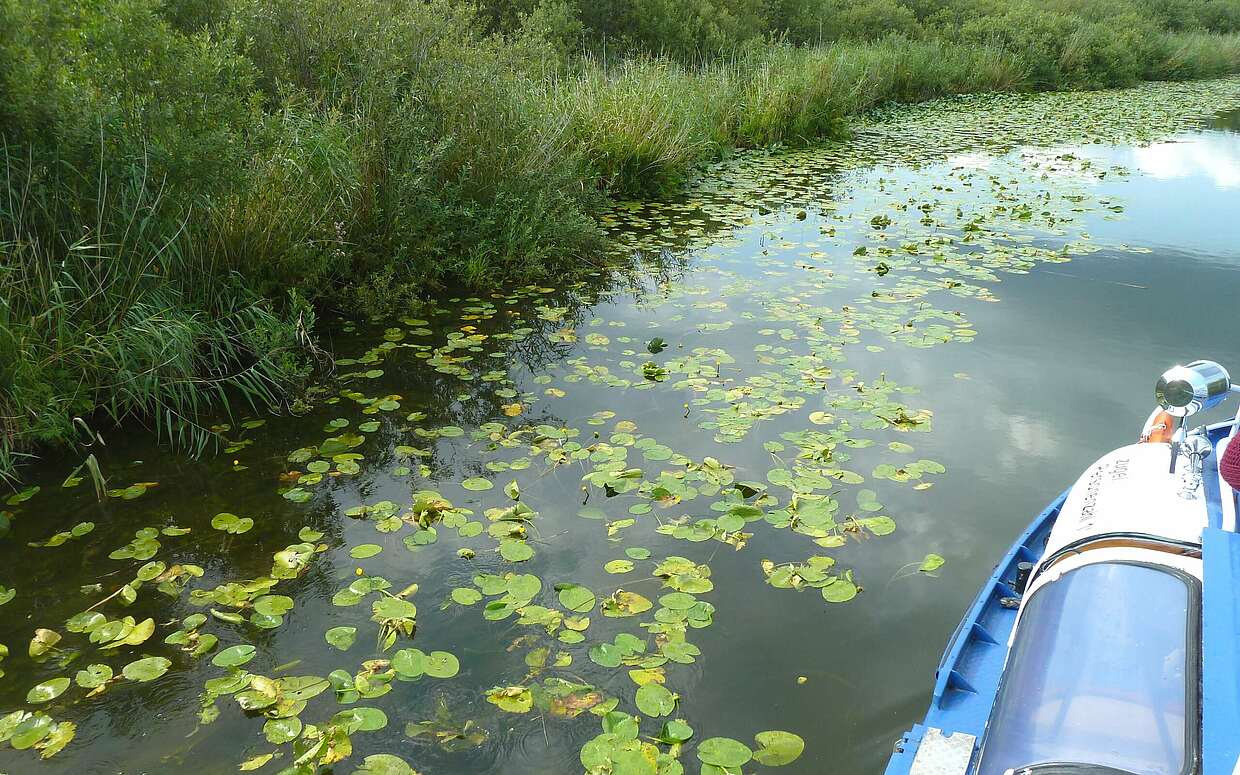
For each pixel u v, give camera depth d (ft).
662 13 50.72
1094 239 25.80
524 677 8.85
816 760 7.80
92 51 14.55
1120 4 99.91
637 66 41.34
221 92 16.49
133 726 8.27
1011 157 40.42
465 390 15.56
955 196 31.63
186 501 12.07
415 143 20.76
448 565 10.66
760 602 9.93
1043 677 6.24
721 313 19.48
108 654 9.19
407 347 17.43
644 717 8.29
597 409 14.82
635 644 9.25
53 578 10.41
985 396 15.20
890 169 37.06
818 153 40.68
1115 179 35.24
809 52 55.21
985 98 63.10
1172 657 5.98
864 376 16.03
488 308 19.61
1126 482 7.86
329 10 21.72
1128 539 7.07
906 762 6.97
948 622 9.59
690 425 14.20
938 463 12.89
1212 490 7.86
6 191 13.60
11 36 13.28
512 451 13.44
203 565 10.66
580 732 8.17
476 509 11.87
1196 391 7.49
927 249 24.58
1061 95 67.77
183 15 19.43
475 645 9.30
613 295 20.76
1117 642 6.20
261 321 15.87
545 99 28.17
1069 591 6.82
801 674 8.85
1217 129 50.65
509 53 25.57
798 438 13.61
